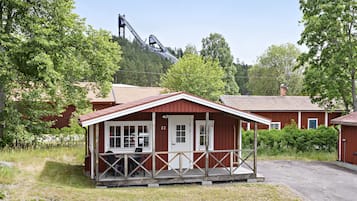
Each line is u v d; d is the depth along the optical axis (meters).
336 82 22.45
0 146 18.12
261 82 59.44
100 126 13.65
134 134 14.07
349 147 17.67
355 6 21.89
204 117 14.73
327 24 22.22
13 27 18.91
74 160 16.70
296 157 20.17
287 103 30.23
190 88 31.67
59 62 18.59
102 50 20.98
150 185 12.45
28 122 19.86
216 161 14.86
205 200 10.66
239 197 11.09
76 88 21.45
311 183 13.52
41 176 12.66
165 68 83.62
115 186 12.12
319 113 29.78
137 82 74.38
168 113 14.30
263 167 16.94
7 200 8.94
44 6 19.00
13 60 17.27
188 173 13.34
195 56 34.84
